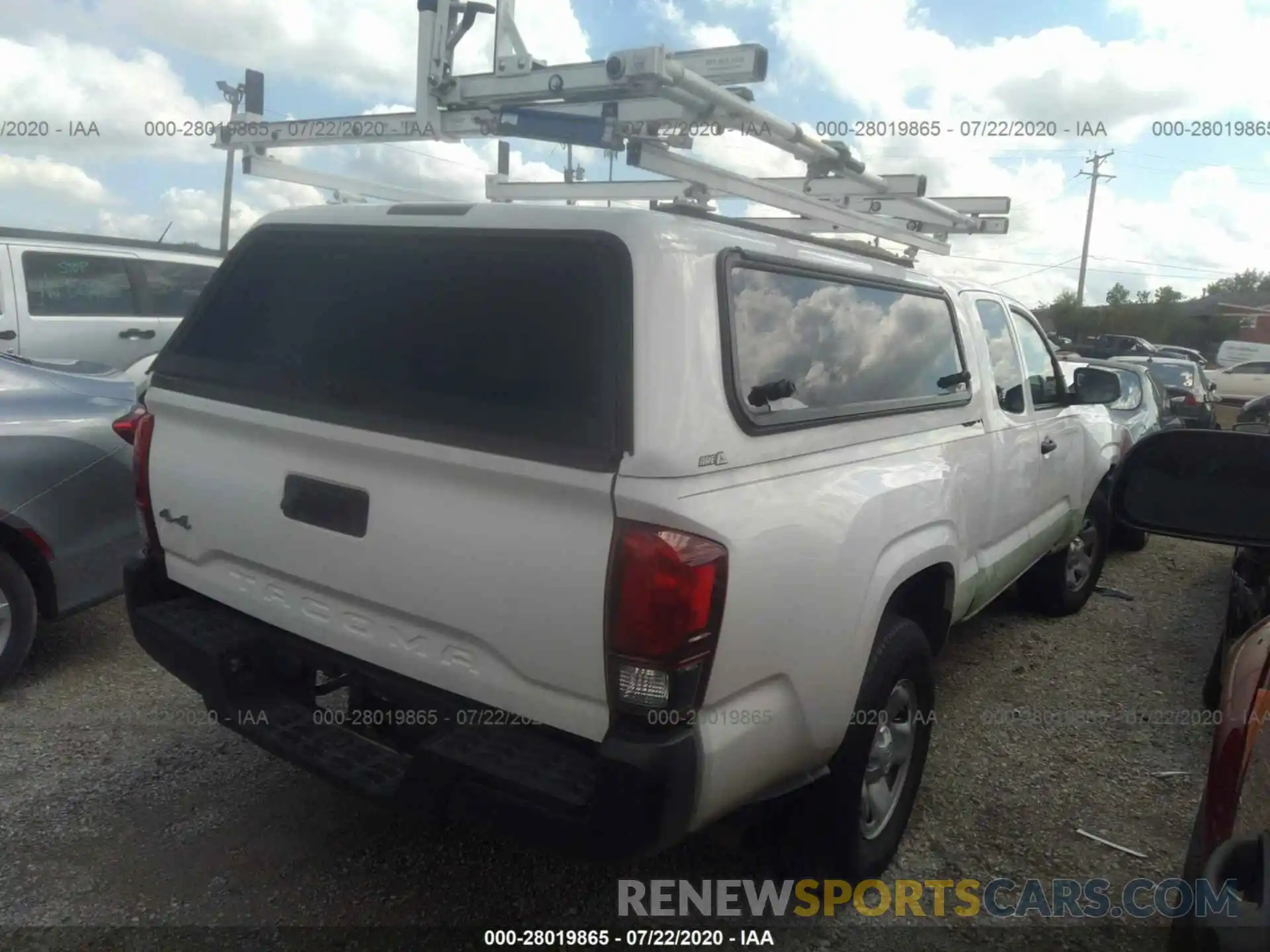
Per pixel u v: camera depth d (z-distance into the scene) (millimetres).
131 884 3055
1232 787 2047
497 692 2486
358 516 2670
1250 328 46281
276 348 2959
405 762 2729
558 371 2385
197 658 2982
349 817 3488
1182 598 6805
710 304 2461
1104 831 3629
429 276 2691
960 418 3871
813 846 3033
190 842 3291
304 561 2824
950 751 4219
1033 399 4836
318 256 2961
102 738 3973
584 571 2273
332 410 2721
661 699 2242
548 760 2404
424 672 2619
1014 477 4359
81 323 8812
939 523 3404
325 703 3912
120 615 5332
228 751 3898
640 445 2230
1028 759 4172
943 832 3592
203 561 3191
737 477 2436
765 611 2445
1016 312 4832
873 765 3178
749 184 3381
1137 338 29281
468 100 3504
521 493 2363
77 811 3443
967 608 4059
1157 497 2139
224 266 3230
